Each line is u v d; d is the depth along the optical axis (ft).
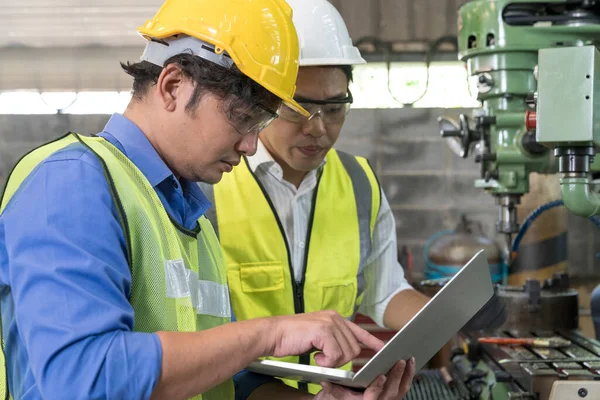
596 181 5.87
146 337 2.99
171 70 3.40
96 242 3.03
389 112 12.50
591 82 4.56
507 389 5.43
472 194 12.58
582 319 9.85
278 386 4.46
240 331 3.24
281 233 5.41
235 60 3.37
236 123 3.42
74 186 3.08
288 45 3.68
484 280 3.79
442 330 3.82
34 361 2.85
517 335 6.68
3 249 3.17
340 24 5.28
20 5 12.26
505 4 6.59
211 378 3.10
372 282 6.05
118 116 3.65
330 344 3.36
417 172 12.60
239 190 5.44
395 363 3.69
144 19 12.36
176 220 3.71
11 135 12.66
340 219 5.68
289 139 5.08
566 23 6.53
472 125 7.80
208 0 3.53
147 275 3.35
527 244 10.81
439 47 12.17
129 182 3.36
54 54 12.46
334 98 5.03
